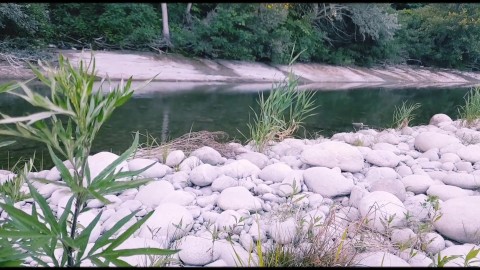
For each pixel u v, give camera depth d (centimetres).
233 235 180
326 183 236
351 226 191
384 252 164
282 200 223
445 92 1146
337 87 1179
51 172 244
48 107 65
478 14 1839
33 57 899
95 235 169
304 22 1488
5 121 58
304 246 168
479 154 318
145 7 1261
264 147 337
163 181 226
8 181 191
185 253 158
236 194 213
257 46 1343
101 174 83
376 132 443
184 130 448
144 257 151
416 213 198
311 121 563
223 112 582
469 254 147
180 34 1256
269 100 354
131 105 611
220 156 296
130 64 1040
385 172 271
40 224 78
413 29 1939
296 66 1446
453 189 232
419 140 367
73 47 1099
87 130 73
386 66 1788
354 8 1516
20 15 930
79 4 1246
